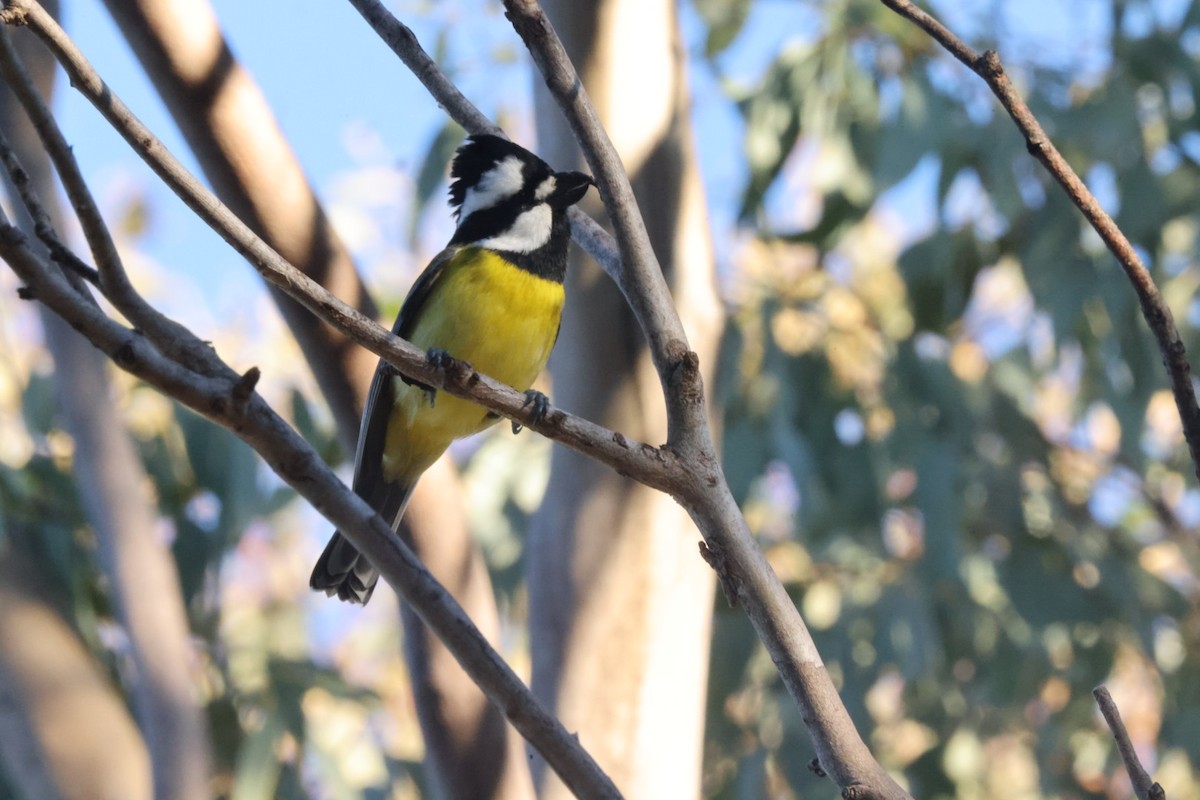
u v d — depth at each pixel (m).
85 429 7.90
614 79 7.46
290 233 7.10
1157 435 15.15
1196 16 12.48
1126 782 13.95
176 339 4.57
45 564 9.43
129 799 8.24
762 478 12.21
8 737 8.22
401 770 11.55
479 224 8.02
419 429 7.47
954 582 12.28
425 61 6.32
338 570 7.05
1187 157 12.66
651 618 7.23
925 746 13.48
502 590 12.38
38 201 4.50
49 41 4.32
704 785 12.76
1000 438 13.45
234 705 11.14
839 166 12.83
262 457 4.66
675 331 4.85
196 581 10.75
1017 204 12.09
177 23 6.86
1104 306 12.19
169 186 4.55
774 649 4.68
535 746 4.64
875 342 13.33
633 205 4.86
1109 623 13.22
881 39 12.93
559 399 7.48
